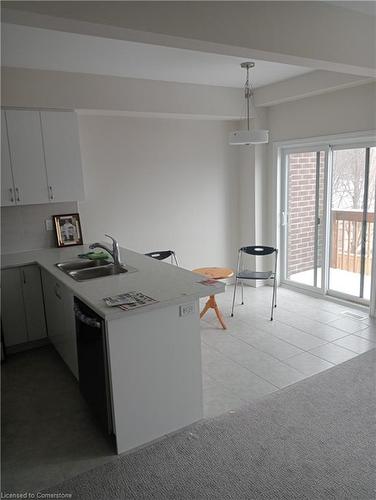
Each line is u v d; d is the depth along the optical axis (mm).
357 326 4047
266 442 2357
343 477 2066
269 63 3684
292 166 5062
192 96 4469
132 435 2352
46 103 3699
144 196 4727
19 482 2139
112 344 2193
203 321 4332
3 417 2732
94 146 4320
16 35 2781
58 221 4160
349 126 4117
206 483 2070
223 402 2801
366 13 2766
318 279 4973
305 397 2811
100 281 2787
